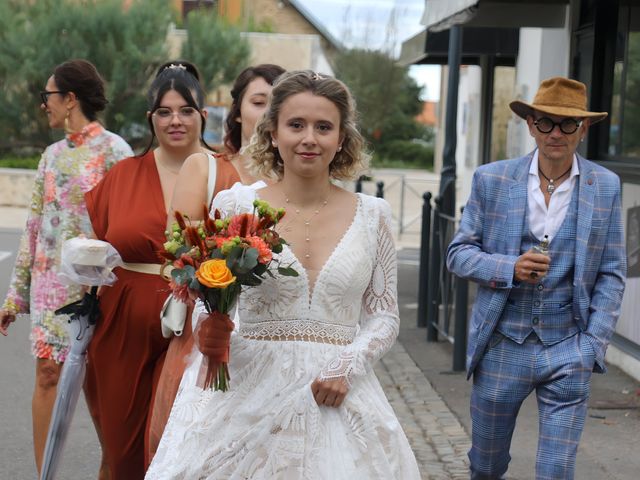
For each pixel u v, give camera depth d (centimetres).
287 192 334
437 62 1551
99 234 456
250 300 324
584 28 902
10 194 2223
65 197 507
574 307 428
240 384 322
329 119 323
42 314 504
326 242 328
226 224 308
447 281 885
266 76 479
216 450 316
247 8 3334
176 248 311
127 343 437
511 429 447
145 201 443
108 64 2281
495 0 898
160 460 329
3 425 646
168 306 402
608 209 430
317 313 324
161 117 450
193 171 424
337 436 314
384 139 5206
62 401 442
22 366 813
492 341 438
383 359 848
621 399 709
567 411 424
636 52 805
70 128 512
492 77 1508
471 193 451
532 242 435
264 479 310
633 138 808
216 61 2478
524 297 431
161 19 2342
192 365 349
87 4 2300
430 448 603
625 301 793
